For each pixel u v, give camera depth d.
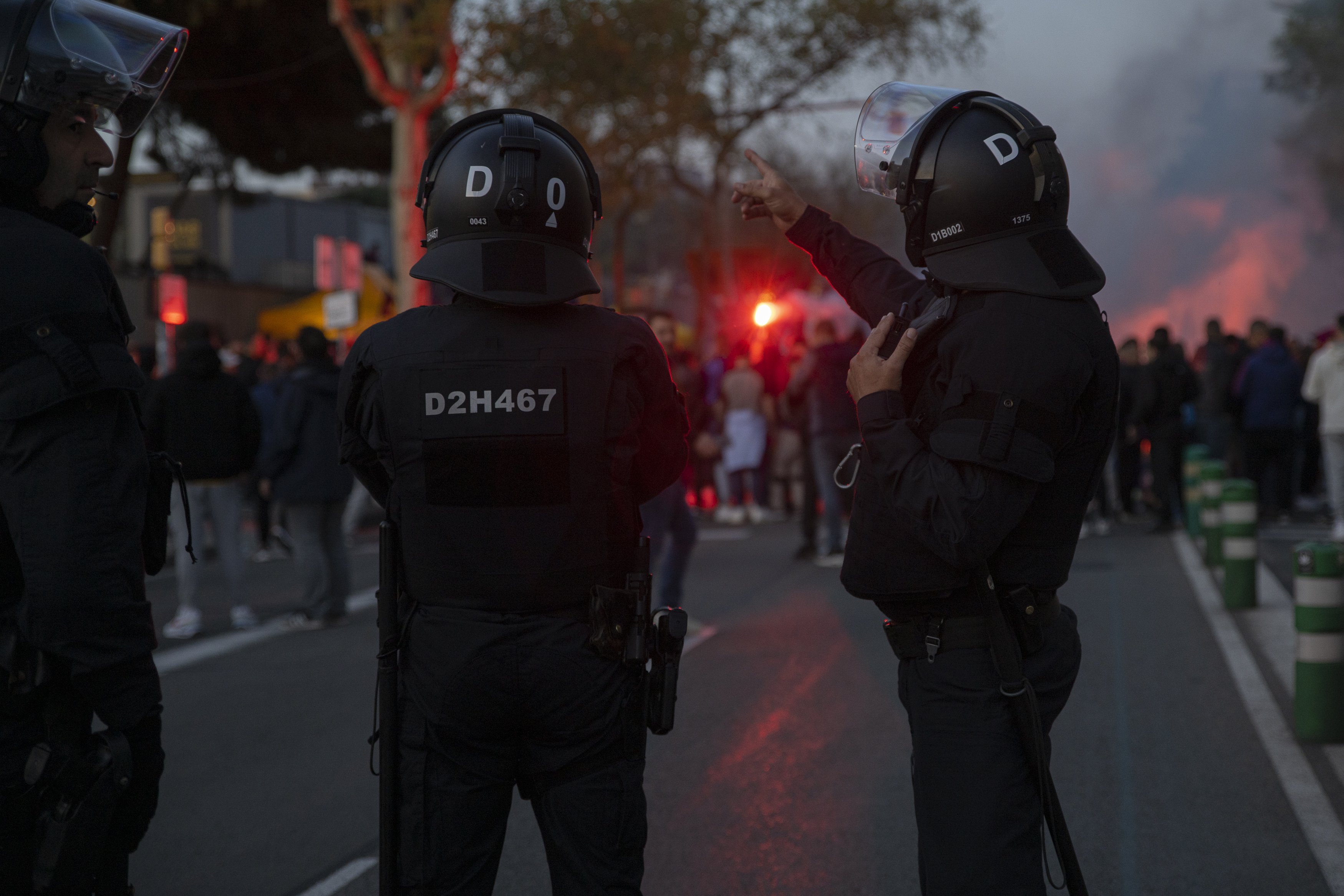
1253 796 4.36
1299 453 14.94
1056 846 2.32
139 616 2.07
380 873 2.30
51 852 2.06
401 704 2.31
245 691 6.41
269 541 12.85
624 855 2.32
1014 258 2.26
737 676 6.26
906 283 2.60
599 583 2.30
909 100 2.45
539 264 2.31
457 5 16.45
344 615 8.25
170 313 14.97
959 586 2.26
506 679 2.23
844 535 12.17
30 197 2.21
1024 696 2.26
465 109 16.78
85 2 2.27
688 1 21.67
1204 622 7.50
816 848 3.95
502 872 3.87
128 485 2.07
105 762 2.07
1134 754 4.87
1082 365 2.21
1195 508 11.57
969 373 2.19
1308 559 4.97
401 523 2.32
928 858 2.30
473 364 2.26
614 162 21.72
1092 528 12.64
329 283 25.23
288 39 21.59
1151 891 3.60
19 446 2.01
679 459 2.49
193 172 10.11
